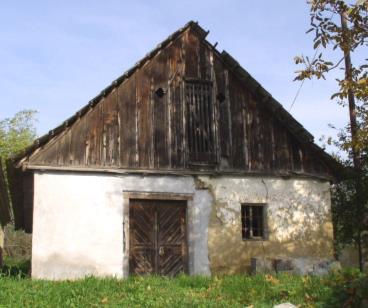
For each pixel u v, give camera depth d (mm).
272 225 14180
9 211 18484
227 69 14711
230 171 13992
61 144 12461
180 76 14125
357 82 10570
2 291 8969
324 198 14992
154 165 13297
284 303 8188
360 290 8055
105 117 13039
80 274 11992
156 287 9875
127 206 12805
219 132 14203
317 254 14516
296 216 14508
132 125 13289
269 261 13188
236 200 13953
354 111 15359
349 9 10219
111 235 12469
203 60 14484
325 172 15172
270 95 14297
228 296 9289
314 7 10688
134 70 13578
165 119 13703
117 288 9547
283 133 14914
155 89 13750
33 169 12086
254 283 9984
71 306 8273
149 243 12977
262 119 14773
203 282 10453
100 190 12609
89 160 12641
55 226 12047
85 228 12281
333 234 15695
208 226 13531
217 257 13430
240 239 13750
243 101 14688
